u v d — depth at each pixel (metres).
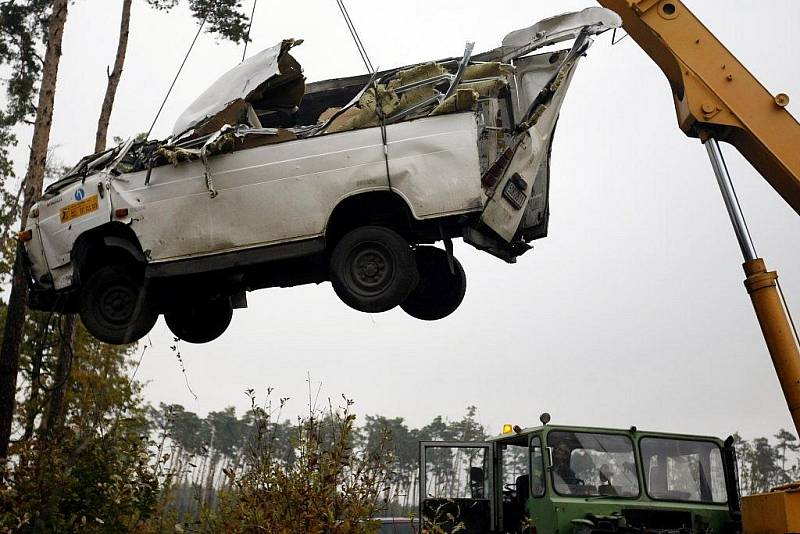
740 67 7.10
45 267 8.78
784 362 6.17
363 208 7.77
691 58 7.17
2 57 16.67
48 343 19.23
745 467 11.59
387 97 7.50
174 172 8.01
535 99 7.62
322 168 7.50
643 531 6.89
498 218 7.43
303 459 6.86
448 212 7.16
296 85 8.49
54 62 13.91
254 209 7.66
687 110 7.15
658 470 7.80
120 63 16.97
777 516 5.71
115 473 7.49
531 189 7.79
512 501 8.48
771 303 6.27
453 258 7.35
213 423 29.53
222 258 7.73
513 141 7.47
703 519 7.55
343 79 8.99
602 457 7.74
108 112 16.83
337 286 7.52
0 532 6.61
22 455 7.47
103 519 7.24
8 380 11.67
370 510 6.71
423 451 8.61
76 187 8.57
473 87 7.46
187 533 7.63
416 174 7.25
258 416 7.24
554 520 7.38
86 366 19.09
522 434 8.06
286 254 7.54
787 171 6.87
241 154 7.75
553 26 7.75
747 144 7.08
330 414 7.05
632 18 7.41
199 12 16.52
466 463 8.59
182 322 9.47
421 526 8.35
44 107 13.74
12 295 12.01
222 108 7.95
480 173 7.21
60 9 14.06
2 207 23.78
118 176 8.30
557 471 7.62
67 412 17.03
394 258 7.40
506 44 8.01
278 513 6.67
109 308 8.57
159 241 7.96
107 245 8.20
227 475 7.01
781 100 6.93
